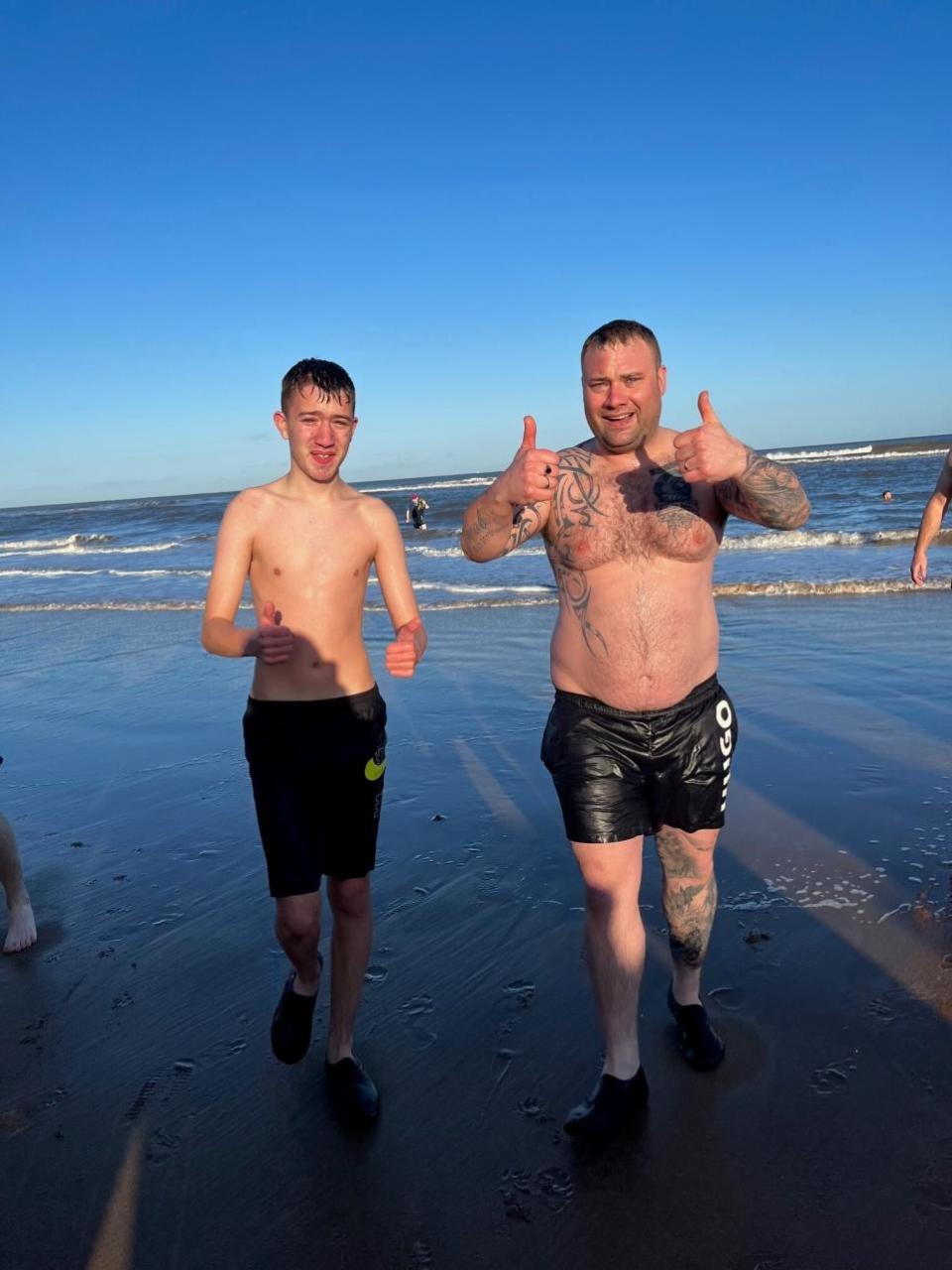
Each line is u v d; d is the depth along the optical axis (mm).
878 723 5844
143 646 10719
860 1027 2895
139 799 5598
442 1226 2283
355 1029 3121
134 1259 2240
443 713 7031
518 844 4504
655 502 2627
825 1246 2135
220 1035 3145
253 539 2857
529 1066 2859
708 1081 2721
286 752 2793
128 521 53188
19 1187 2500
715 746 2686
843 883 3818
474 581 15062
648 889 3949
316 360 2908
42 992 3494
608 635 2629
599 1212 2289
